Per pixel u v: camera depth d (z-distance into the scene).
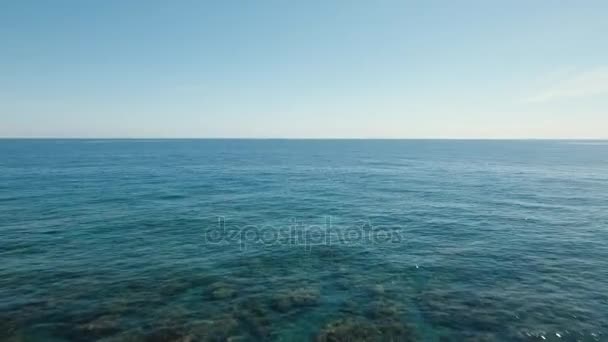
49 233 23.12
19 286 15.24
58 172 55.09
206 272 17.34
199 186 44.97
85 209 30.33
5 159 75.38
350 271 17.73
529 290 15.52
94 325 12.34
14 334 11.68
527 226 26.34
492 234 24.27
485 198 38.00
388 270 17.88
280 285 15.99
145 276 16.69
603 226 26.27
